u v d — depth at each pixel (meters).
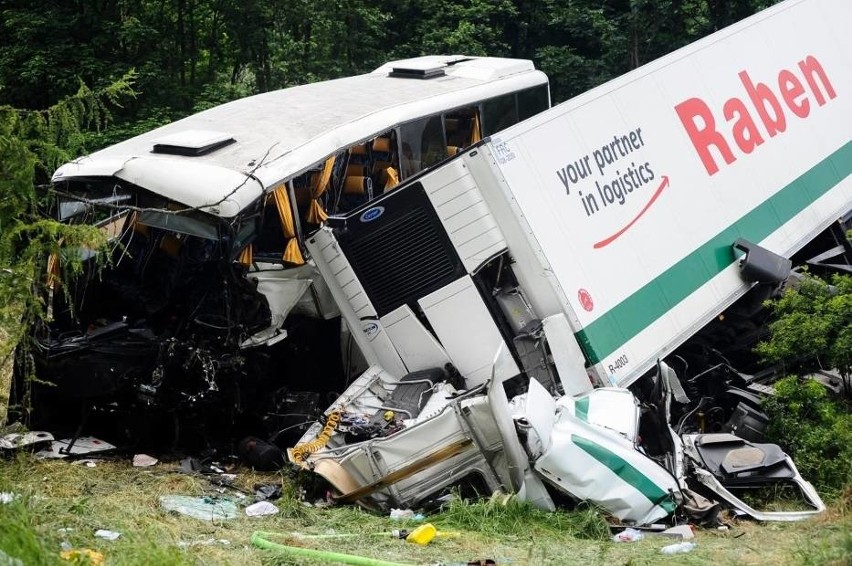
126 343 14.45
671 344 16.20
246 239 14.39
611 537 12.48
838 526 12.24
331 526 12.44
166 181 14.51
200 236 14.26
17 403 14.98
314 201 16.06
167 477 13.86
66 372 14.48
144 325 14.97
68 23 28.78
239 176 14.54
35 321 14.52
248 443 14.55
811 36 21.11
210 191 14.20
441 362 14.93
